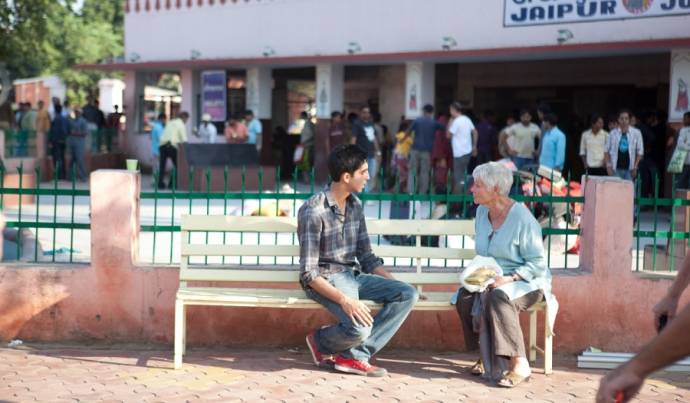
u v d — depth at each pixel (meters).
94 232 6.96
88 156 22.72
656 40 15.34
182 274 6.64
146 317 7.02
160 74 26.44
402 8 19.33
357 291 6.38
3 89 19.53
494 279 6.24
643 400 5.93
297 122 24.81
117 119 25.45
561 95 20.73
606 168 13.84
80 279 7.01
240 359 6.75
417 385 6.16
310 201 6.34
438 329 7.05
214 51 23.25
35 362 6.57
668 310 4.05
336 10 20.53
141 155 25.14
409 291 6.34
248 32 22.38
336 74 20.95
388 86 22.62
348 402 5.76
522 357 6.20
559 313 6.96
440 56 18.28
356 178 6.33
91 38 40.53
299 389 6.02
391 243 10.50
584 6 16.50
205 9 23.34
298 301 6.35
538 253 6.31
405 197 7.23
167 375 6.30
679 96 15.45
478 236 6.56
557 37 16.83
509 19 17.59
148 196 7.21
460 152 15.64
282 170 23.23
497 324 6.16
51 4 27.62
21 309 7.04
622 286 6.93
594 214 6.94
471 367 6.65
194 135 23.91
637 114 17.59
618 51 16.25
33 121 21.95
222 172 18.81
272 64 21.48
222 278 6.63
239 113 23.62
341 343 6.27
